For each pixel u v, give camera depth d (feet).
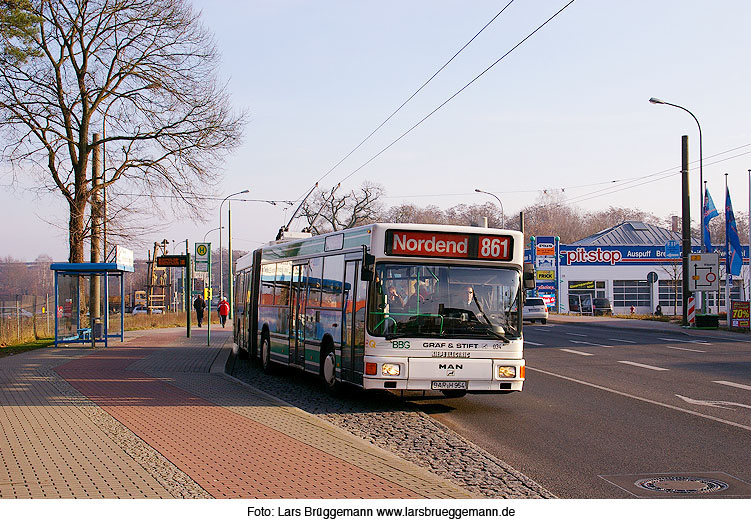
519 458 29.45
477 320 39.29
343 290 43.21
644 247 232.73
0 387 47.14
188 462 25.73
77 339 86.94
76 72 97.45
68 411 37.22
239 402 40.73
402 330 38.42
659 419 37.58
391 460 26.50
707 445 31.24
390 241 38.96
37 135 95.14
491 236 39.99
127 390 45.85
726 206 126.93
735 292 226.17
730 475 26.25
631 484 25.17
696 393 46.50
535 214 422.00
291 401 45.19
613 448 31.01
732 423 36.06
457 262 39.58
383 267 38.91
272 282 60.70
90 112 98.58
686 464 27.99
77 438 29.89
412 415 39.93
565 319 170.40
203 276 221.66
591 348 84.33
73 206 97.96
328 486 22.72
